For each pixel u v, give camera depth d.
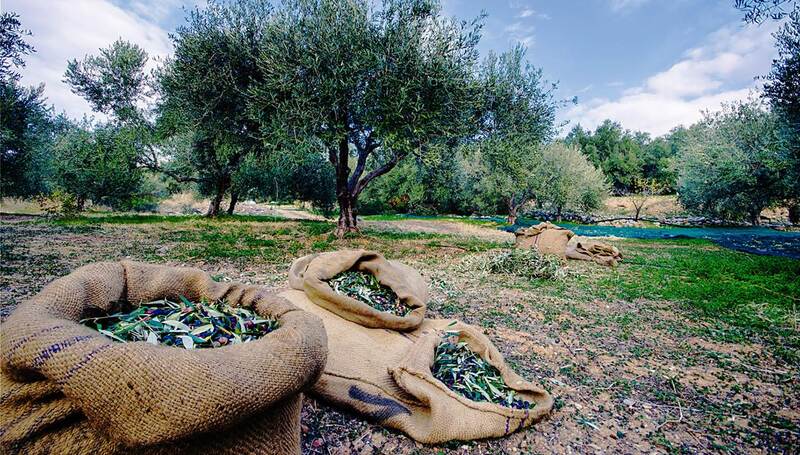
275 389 1.78
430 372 3.17
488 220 33.78
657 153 60.62
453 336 3.84
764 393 3.86
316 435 2.77
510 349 4.64
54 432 1.66
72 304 1.96
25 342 1.57
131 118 19.77
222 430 1.70
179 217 21.88
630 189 56.06
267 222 21.12
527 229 11.82
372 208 44.94
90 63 19.31
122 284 2.35
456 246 13.86
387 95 11.13
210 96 13.30
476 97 12.20
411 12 11.59
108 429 1.59
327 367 3.20
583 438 2.97
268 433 2.00
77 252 9.76
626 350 4.80
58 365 1.52
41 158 20.45
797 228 28.16
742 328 5.76
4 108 17.27
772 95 10.96
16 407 1.65
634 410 3.44
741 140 16.56
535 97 14.31
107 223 17.05
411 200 42.47
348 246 12.91
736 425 3.29
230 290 2.68
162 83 14.32
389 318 3.75
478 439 2.82
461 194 39.00
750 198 18.28
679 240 20.16
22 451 1.59
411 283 4.80
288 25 11.98
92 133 21.58
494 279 8.53
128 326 2.07
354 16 11.22
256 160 19.48
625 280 8.89
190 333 2.18
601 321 5.82
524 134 13.95
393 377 3.09
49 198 18.88
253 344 1.91
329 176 27.83
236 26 12.88
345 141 14.13
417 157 13.41
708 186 19.47
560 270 9.22
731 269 10.40
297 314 2.33
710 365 4.45
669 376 4.14
